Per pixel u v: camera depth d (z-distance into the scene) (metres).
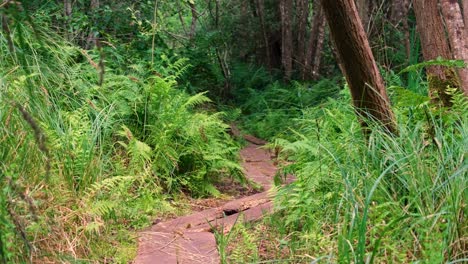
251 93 15.23
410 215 4.36
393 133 5.73
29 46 6.50
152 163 7.08
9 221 4.07
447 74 6.14
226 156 8.38
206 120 8.05
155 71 8.65
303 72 16.73
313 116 8.34
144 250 5.12
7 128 4.79
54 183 5.12
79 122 6.24
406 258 4.23
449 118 5.35
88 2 11.22
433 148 5.18
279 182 6.08
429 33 7.21
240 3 18.88
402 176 4.97
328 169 5.46
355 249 4.26
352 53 5.67
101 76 3.41
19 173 4.70
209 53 15.40
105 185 5.59
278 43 19.03
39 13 8.76
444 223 4.37
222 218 6.21
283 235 5.14
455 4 7.85
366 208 3.95
